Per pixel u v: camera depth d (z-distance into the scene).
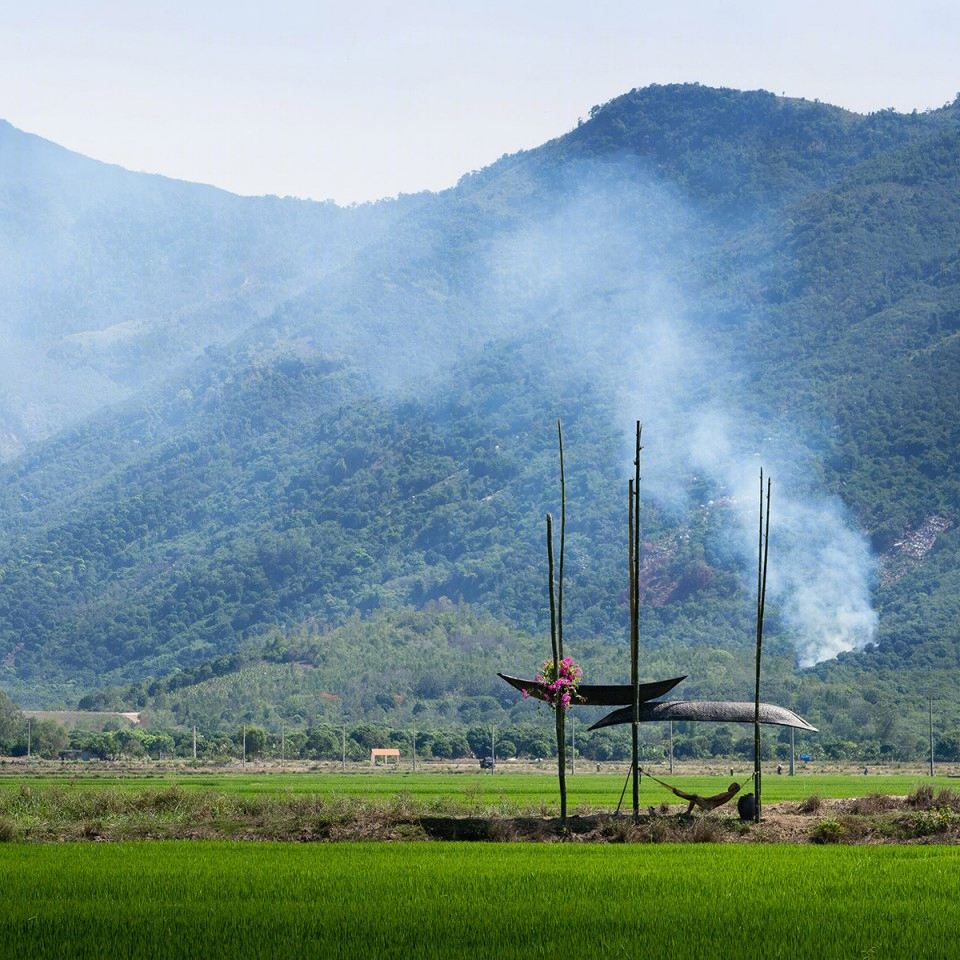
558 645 111.44
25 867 82.25
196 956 57.22
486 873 79.38
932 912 67.06
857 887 74.56
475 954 57.72
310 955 57.41
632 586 114.56
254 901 69.75
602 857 89.00
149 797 127.44
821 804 127.38
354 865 83.25
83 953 57.78
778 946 59.47
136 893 72.12
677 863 85.25
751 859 87.94
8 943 59.59
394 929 62.72
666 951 58.47
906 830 107.69
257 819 115.12
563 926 63.56
